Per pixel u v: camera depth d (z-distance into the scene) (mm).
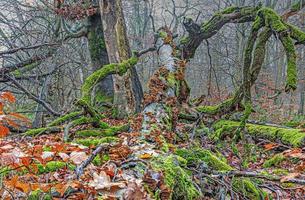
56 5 11289
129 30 24453
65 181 2705
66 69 15750
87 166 3096
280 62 20406
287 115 16109
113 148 3693
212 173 3787
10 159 2174
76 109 10094
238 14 8078
